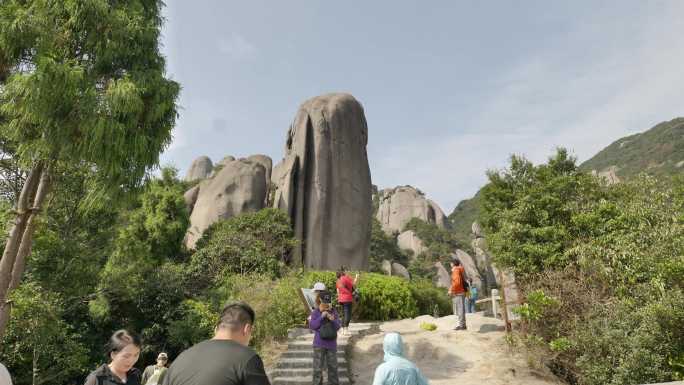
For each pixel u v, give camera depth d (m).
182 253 23.31
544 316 11.01
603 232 13.62
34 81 8.44
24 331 10.95
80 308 15.79
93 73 9.88
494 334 12.04
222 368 2.51
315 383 8.62
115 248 17.20
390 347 4.30
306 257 26.20
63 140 9.02
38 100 8.59
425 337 12.07
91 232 16.31
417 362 10.90
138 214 21.42
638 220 13.17
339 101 29.45
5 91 8.88
